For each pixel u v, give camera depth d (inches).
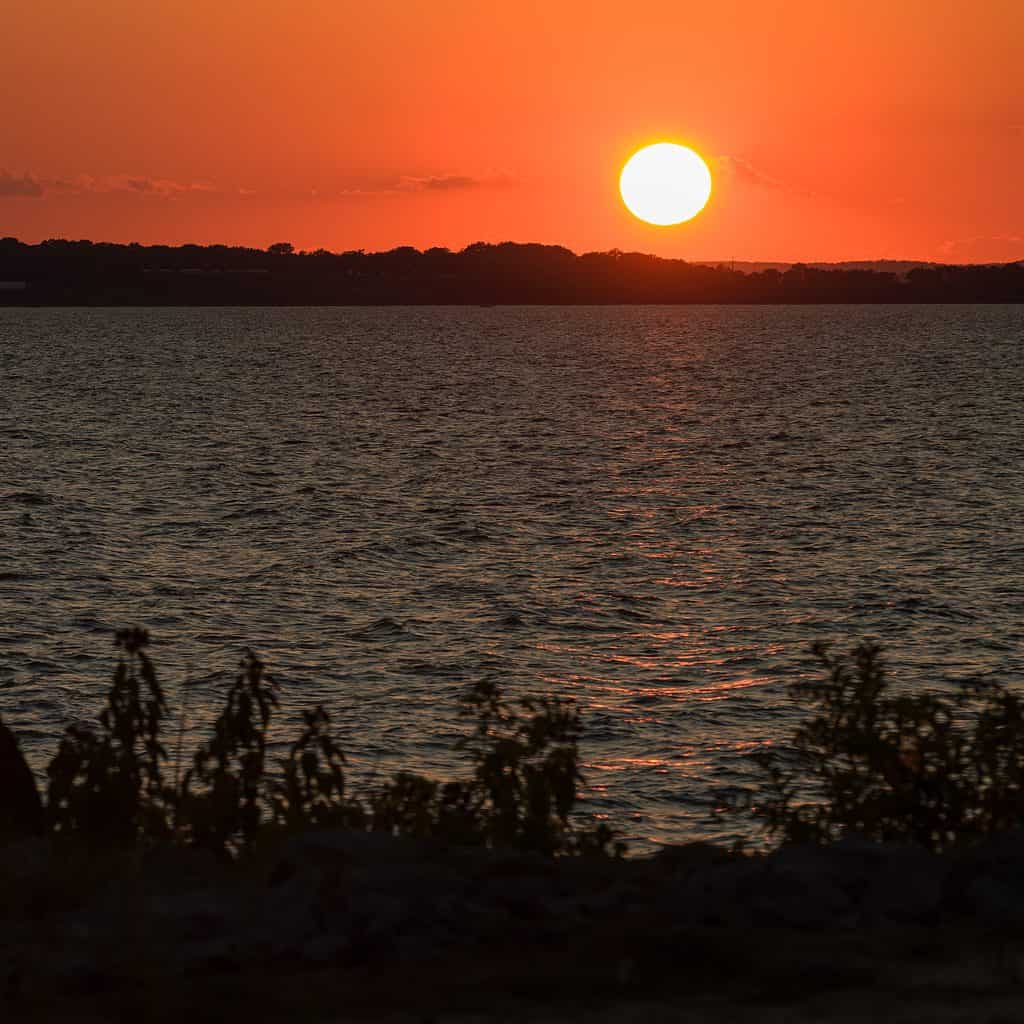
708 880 636.1
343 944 566.3
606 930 585.6
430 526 4084.6
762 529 4020.7
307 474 5246.1
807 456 5777.6
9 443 6141.7
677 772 1968.5
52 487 4751.5
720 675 2507.4
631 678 2491.4
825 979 538.6
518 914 610.9
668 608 3043.8
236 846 794.2
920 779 852.0
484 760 848.3
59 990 537.0
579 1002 519.2
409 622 2903.5
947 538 3831.2
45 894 652.7
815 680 2453.2
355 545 3767.2
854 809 855.1
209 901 619.5
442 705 2319.1
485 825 816.9
